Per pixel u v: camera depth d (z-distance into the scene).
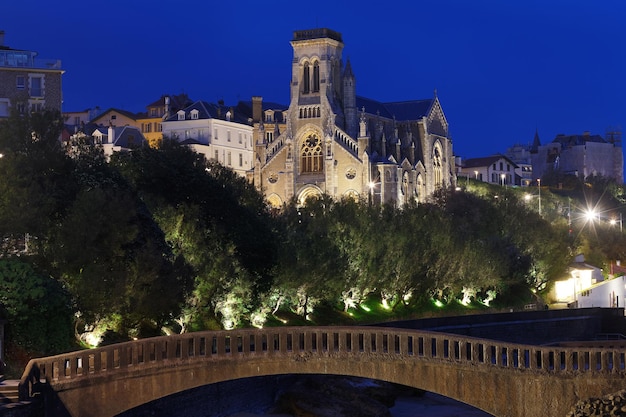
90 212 80.44
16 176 80.69
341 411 83.94
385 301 136.50
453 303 149.62
